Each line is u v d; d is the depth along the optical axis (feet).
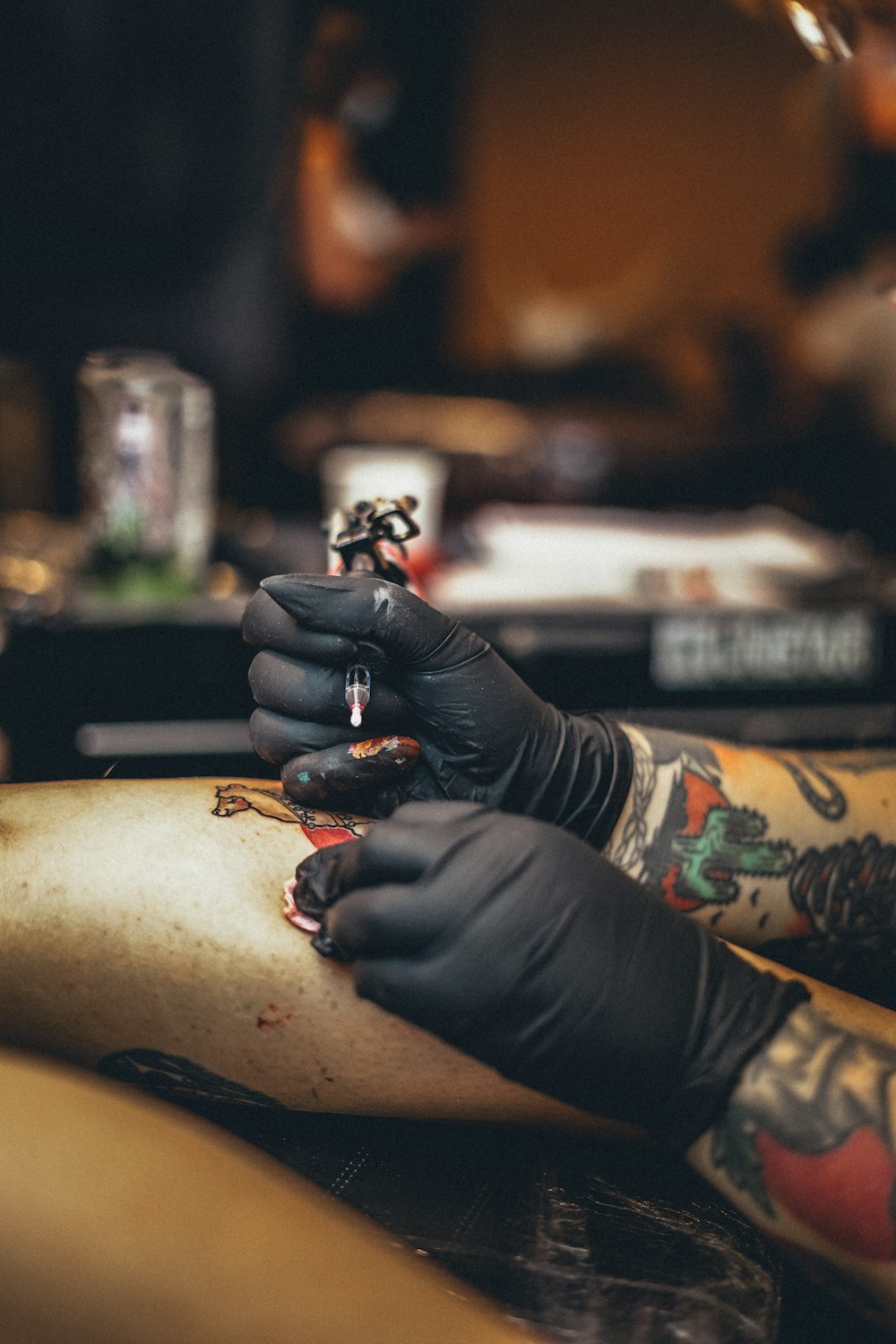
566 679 5.28
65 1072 1.58
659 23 15.71
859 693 5.69
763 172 15.76
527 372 12.49
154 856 2.23
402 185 9.68
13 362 8.14
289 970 2.15
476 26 14.48
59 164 8.99
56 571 5.56
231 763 4.88
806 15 2.74
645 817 2.66
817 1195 1.73
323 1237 1.40
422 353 11.60
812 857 2.77
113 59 8.66
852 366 9.17
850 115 3.84
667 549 6.07
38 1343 1.21
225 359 9.49
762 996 1.86
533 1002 1.72
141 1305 1.25
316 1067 2.19
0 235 9.03
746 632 5.46
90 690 4.75
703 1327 1.82
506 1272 1.91
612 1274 1.93
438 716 2.31
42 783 2.47
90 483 5.10
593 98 15.94
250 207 9.17
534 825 1.83
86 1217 1.32
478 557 6.01
